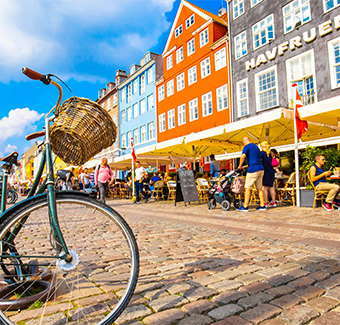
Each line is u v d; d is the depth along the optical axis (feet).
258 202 33.17
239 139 42.32
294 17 53.21
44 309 6.67
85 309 6.68
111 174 34.30
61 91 6.71
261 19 59.06
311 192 26.03
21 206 6.00
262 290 7.80
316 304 6.96
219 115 70.28
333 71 47.52
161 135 94.68
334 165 28.30
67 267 6.15
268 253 11.59
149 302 7.14
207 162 73.82
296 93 28.53
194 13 78.18
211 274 9.20
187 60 81.41
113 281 8.45
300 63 52.42
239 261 10.57
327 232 15.05
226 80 68.03
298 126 28.35
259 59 58.90
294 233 15.31
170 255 11.73
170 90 90.12
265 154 26.81
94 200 6.49
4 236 5.90
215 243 13.80
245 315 6.44
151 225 19.92
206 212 26.63
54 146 7.47
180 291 7.80
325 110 24.57
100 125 6.93
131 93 114.83
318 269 9.43
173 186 43.68
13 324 5.65
